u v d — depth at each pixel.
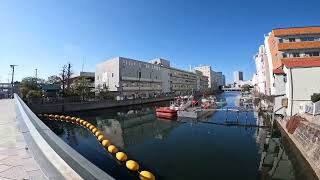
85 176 3.39
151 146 25.81
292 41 45.97
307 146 18.86
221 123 40.78
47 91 62.88
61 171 3.90
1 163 4.88
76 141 26.03
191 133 33.19
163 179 16.38
